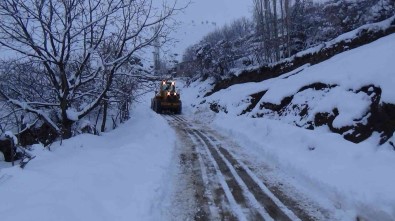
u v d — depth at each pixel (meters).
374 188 6.10
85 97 15.84
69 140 11.88
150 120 18.02
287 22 25.45
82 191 5.88
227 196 6.98
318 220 5.73
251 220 5.78
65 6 10.98
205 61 37.62
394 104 8.48
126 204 6.00
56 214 4.82
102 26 11.91
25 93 13.85
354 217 5.81
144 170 8.20
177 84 45.44
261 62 28.31
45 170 7.21
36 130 14.95
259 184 7.75
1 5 10.38
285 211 6.14
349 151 8.41
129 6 11.52
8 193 5.74
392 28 15.92
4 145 12.16
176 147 12.36
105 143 12.41
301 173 8.12
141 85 13.98
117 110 20.56
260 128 13.41
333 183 6.88
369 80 10.11
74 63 13.18
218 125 17.50
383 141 8.38
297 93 14.07
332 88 11.98
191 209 6.33
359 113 9.60
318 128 11.10
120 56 12.18
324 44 18.77
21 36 11.06
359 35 16.80
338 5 24.62
